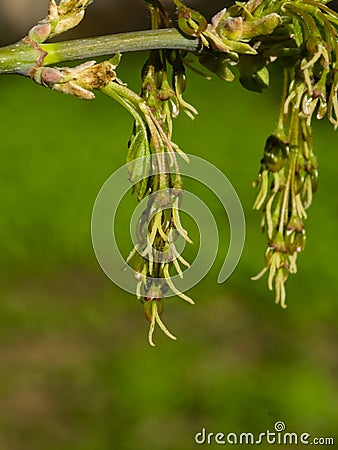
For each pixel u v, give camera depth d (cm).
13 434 850
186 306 1127
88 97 216
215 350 1028
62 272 1237
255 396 888
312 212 1347
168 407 895
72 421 875
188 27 225
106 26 2050
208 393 904
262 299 1148
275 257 249
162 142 225
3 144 1612
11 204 1397
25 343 1030
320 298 1149
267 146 247
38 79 216
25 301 1142
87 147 1630
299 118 245
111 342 1038
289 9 232
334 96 231
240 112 1792
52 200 1430
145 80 238
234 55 227
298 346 1055
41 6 2017
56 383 941
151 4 235
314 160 247
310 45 228
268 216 248
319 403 880
